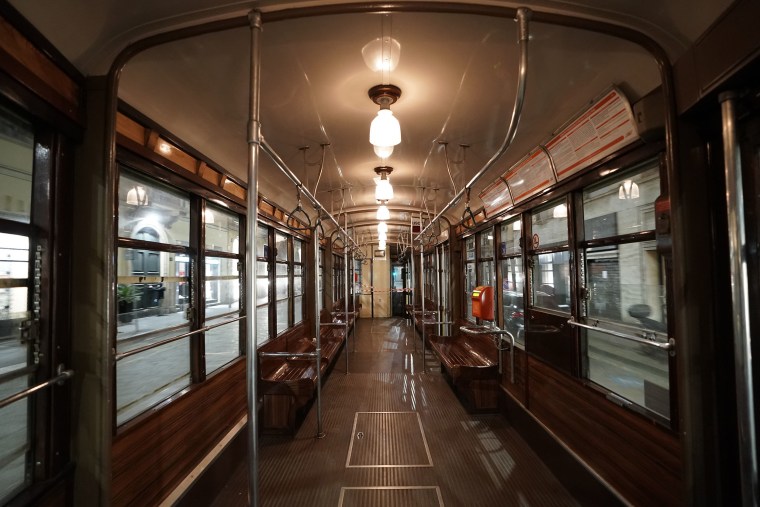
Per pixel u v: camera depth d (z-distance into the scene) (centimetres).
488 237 550
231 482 296
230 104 241
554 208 338
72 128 164
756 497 128
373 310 1383
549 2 155
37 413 158
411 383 561
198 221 281
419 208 678
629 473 221
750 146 147
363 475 303
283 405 376
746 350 131
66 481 162
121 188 204
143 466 207
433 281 971
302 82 224
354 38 183
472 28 177
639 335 224
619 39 178
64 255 165
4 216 144
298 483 292
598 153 249
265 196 439
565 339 297
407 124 291
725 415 161
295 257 639
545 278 358
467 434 380
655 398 210
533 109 261
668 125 166
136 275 217
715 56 140
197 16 158
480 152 357
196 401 266
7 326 145
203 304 281
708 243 165
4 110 141
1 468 142
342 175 436
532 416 351
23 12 132
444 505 263
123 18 156
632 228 232
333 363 685
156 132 221
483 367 436
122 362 201
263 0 153
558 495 276
